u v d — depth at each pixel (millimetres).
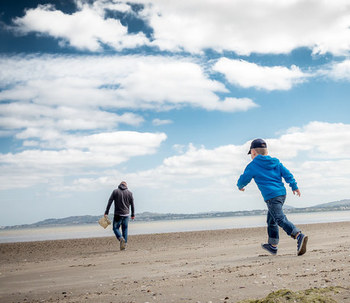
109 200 10922
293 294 2670
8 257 10102
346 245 7668
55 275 5730
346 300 2613
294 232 5859
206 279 4098
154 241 13680
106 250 10992
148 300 3252
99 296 3650
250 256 6602
